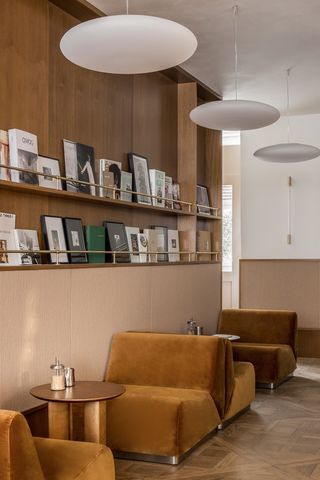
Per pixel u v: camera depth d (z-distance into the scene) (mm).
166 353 4949
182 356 4906
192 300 6973
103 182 5598
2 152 4406
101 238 5527
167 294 6301
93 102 5664
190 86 7402
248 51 6598
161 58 4172
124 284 5438
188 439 4344
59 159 5141
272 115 5652
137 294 5668
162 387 4828
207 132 8398
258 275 9383
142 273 5770
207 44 6379
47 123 4973
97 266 5008
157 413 4293
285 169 9609
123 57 4160
